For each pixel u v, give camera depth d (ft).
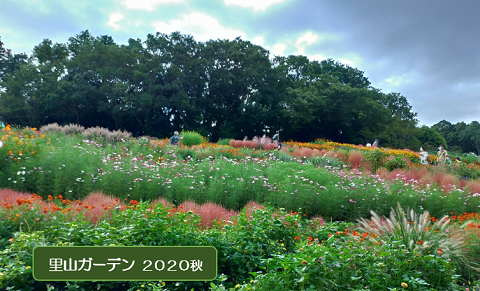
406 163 43.34
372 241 12.92
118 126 125.49
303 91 128.67
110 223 12.96
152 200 22.41
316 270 9.30
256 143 64.08
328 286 9.43
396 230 13.87
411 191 26.32
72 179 22.58
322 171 31.91
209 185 25.30
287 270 9.46
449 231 14.82
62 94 104.53
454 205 24.73
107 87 107.14
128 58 107.86
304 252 9.99
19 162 23.08
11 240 10.44
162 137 120.57
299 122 134.62
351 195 23.95
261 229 13.02
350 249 11.16
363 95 131.95
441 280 10.82
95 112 120.78
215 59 126.62
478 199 27.02
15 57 141.59
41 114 113.60
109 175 23.30
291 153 53.52
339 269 9.89
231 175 28.07
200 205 21.68
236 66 126.93
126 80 113.50
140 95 105.50
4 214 13.17
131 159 28.66
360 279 10.01
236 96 131.13
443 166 46.60
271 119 130.52
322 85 135.85
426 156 53.93
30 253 10.25
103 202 17.85
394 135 137.18
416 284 9.84
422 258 10.86
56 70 114.73
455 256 12.71
